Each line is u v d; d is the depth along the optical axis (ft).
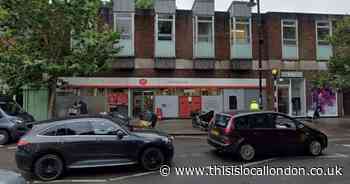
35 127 31.45
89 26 63.46
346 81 68.03
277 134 39.19
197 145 48.47
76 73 61.62
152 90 82.48
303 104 88.12
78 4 59.47
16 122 50.42
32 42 60.08
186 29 84.28
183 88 83.51
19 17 59.26
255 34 86.89
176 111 83.10
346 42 68.90
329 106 89.10
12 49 58.80
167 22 83.30
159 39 82.53
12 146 48.42
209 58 84.07
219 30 85.71
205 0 84.38
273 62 86.43
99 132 32.14
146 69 82.02
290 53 87.86
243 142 37.81
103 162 31.71
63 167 30.89
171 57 82.48
